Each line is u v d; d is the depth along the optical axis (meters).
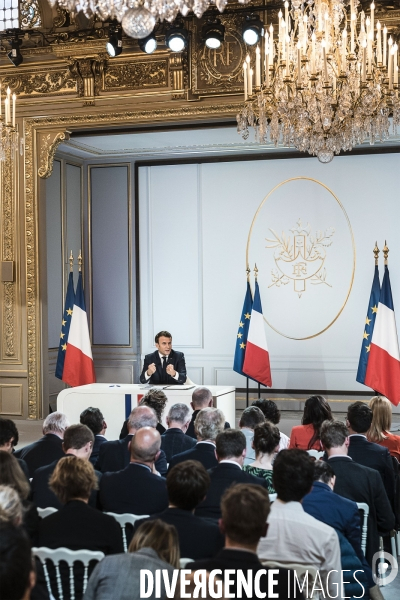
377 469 4.30
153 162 10.59
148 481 3.47
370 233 9.86
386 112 6.34
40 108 8.77
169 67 8.19
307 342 10.08
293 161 10.12
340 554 2.96
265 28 7.74
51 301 10.09
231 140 9.53
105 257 10.84
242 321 9.45
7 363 9.12
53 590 2.83
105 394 6.97
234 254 10.38
